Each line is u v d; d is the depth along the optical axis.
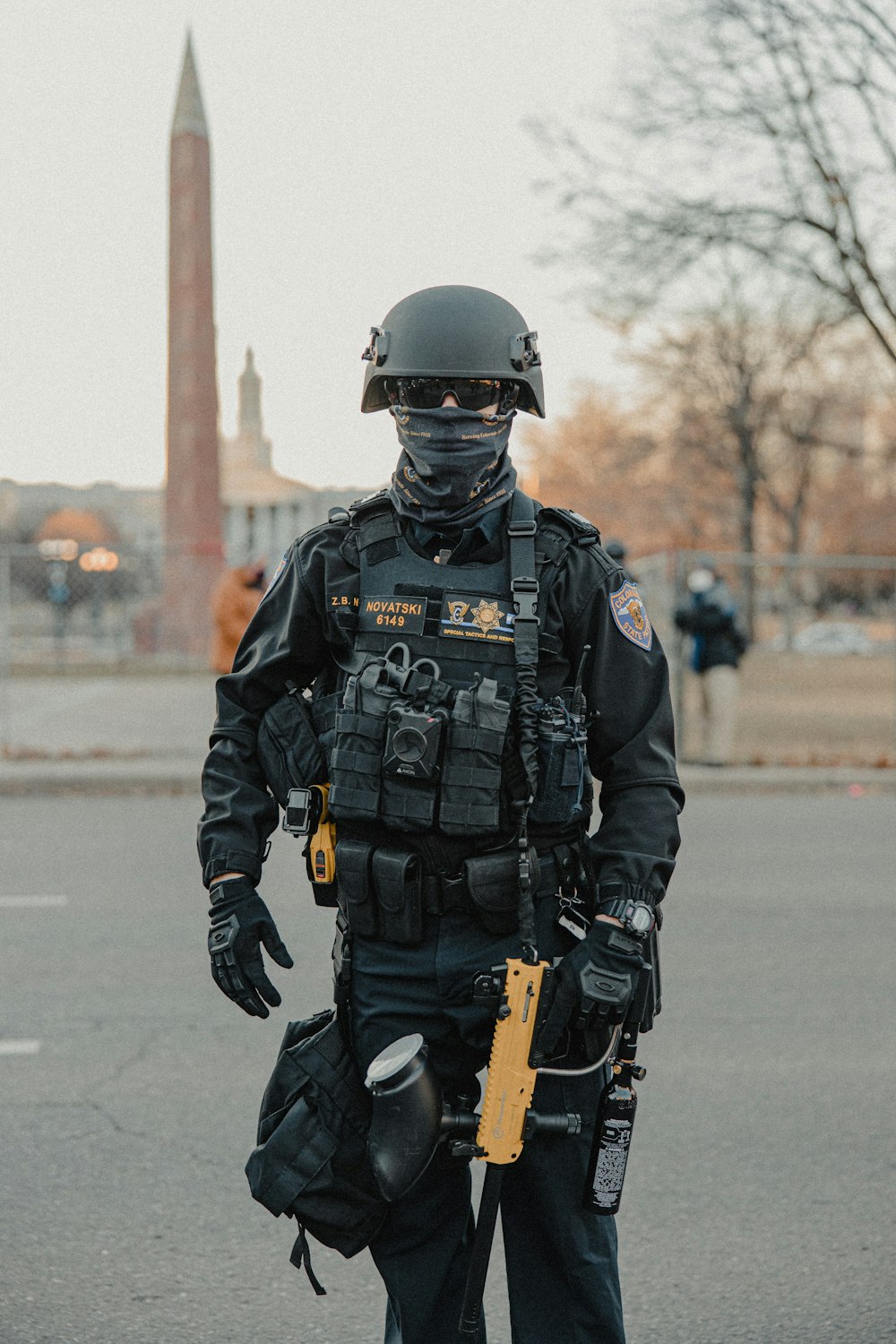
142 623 28.12
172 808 10.70
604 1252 2.44
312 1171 2.43
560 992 2.29
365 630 2.41
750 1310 3.29
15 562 29.73
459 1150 2.30
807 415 34.12
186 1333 3.18
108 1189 3.89
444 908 2.36
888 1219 3.73
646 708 2.41
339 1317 3.27
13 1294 3.33
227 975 2.46
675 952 6.37
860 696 17.86
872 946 6.47
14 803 10.98
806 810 10.74
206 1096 4.57
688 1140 4.24
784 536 47.16
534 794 2.30
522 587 2.36
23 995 5.64
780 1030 5.24
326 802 2.46
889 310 16.08
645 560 14.25
